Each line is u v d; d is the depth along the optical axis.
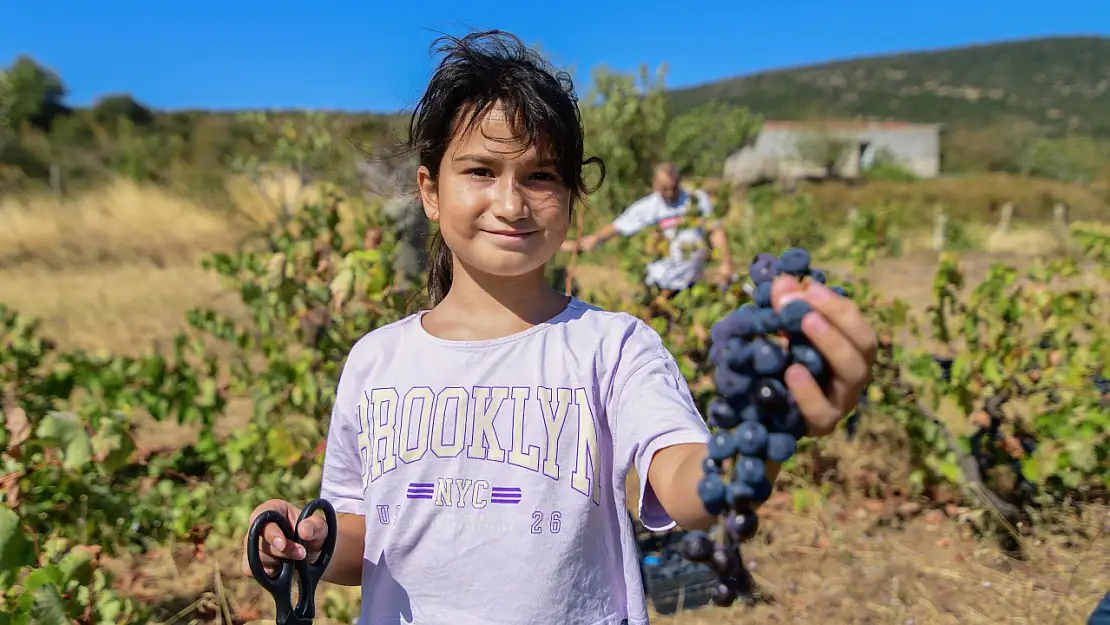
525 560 1.39
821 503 3.99
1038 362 4.00
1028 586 3.31
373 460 1.51
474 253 1.49
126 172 23.05
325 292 3.79
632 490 3.99
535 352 1.48
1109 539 3.67
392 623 1.46
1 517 2.10
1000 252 16.91
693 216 5.28
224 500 3.57
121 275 11.41
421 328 1.59
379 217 4.20
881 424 4.59
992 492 3.95
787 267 0.88
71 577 2.33
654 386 1.38
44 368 5.59
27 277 11.19
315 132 9.21
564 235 1.52
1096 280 6.93
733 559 0.87
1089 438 3.62
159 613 3.14
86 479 3.15
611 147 11.48
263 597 3.31
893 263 13.91
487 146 1.45
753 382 0.86
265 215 13.83
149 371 3.75
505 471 1.42
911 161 54.94
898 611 3.18
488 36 1.57
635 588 1.44
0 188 20.33
